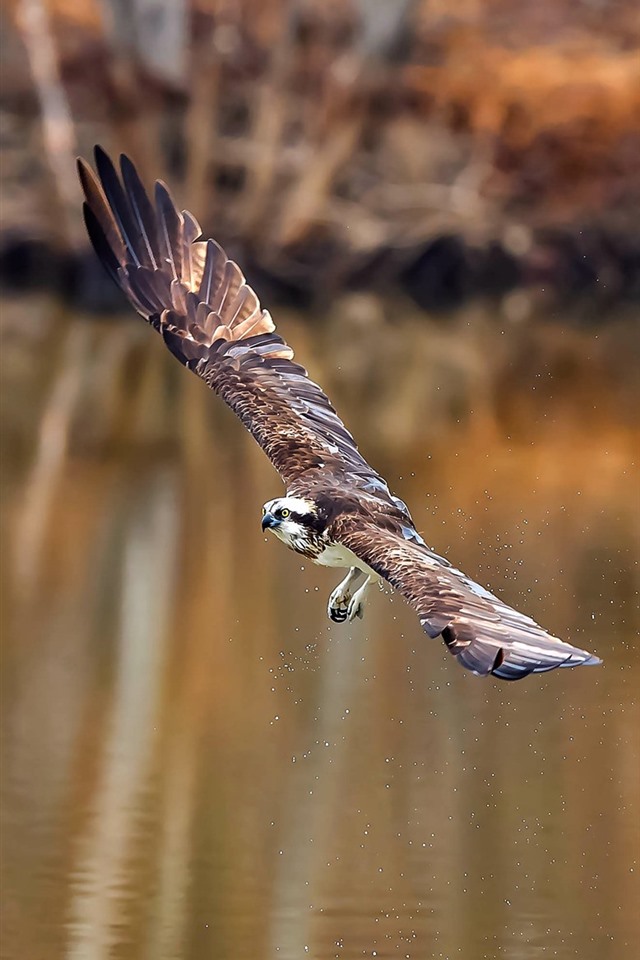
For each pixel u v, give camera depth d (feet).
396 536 20.77
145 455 73.51
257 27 118.01
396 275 119.55
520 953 30.19
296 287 118.52
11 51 118.42
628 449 72.23
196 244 25.44
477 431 76.28
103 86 115.85
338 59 117.50
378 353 99.04
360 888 32.71
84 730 41.19
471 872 33.27
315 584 54.13
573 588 51.24
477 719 41.91
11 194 117.80
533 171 119.55
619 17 127.54
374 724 41.81
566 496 63.00
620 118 117.80
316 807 36.55
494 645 16.53
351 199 119.24
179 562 56.13
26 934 30.63
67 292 119.14
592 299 121.08
